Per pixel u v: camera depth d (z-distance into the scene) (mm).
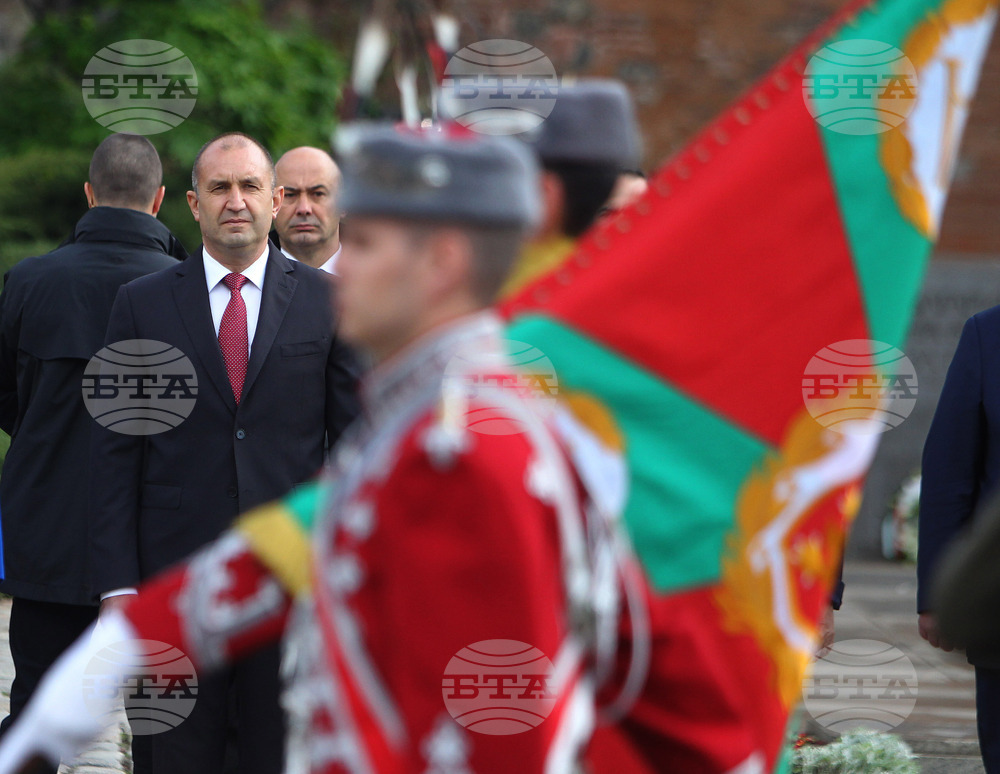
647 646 6312
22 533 16578
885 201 7051
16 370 17312
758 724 6570
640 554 6434
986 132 51812
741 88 50438
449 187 6148
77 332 16516
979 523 4617
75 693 6430
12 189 42938
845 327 6945
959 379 14852
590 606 6020
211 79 44500
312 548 6227
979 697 14141
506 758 5613
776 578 6684
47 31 46219
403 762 5754
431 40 7090
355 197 6230
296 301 15250
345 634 5930
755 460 6719
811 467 6820
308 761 6102
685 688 6406
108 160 17297
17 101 45625
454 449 5711
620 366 6629
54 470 16453
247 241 15016
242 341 15062
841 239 6961
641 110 50219
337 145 6348
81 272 16797
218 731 14555
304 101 47656
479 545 5605
